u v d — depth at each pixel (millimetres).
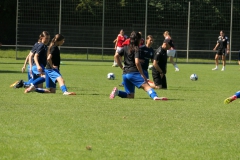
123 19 73062
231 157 14188
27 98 26047
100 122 19078
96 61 72438
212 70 59000
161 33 73500
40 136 16422
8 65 57469
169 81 41625
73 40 72062
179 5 73875
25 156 13938
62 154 14195
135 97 27656
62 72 49125
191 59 74188
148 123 19078
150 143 15711
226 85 38188
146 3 70125
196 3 74625
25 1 71312
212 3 74812
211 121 19797
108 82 38625
